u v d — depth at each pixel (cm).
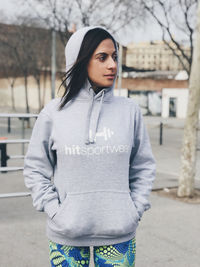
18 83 4544
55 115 184
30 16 1766
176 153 1182
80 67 183
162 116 3788
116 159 179
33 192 189
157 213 527
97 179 177
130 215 181
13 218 493
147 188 194
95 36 180
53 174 196
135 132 195
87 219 177
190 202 591
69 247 183
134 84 3909
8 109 4375
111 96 189
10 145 1298
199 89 603
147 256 381
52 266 188
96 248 186
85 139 176
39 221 482
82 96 185
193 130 613
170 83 3731
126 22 1367
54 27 1570
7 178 744
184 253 390
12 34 2264
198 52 602
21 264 354
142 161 198
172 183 727
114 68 182
